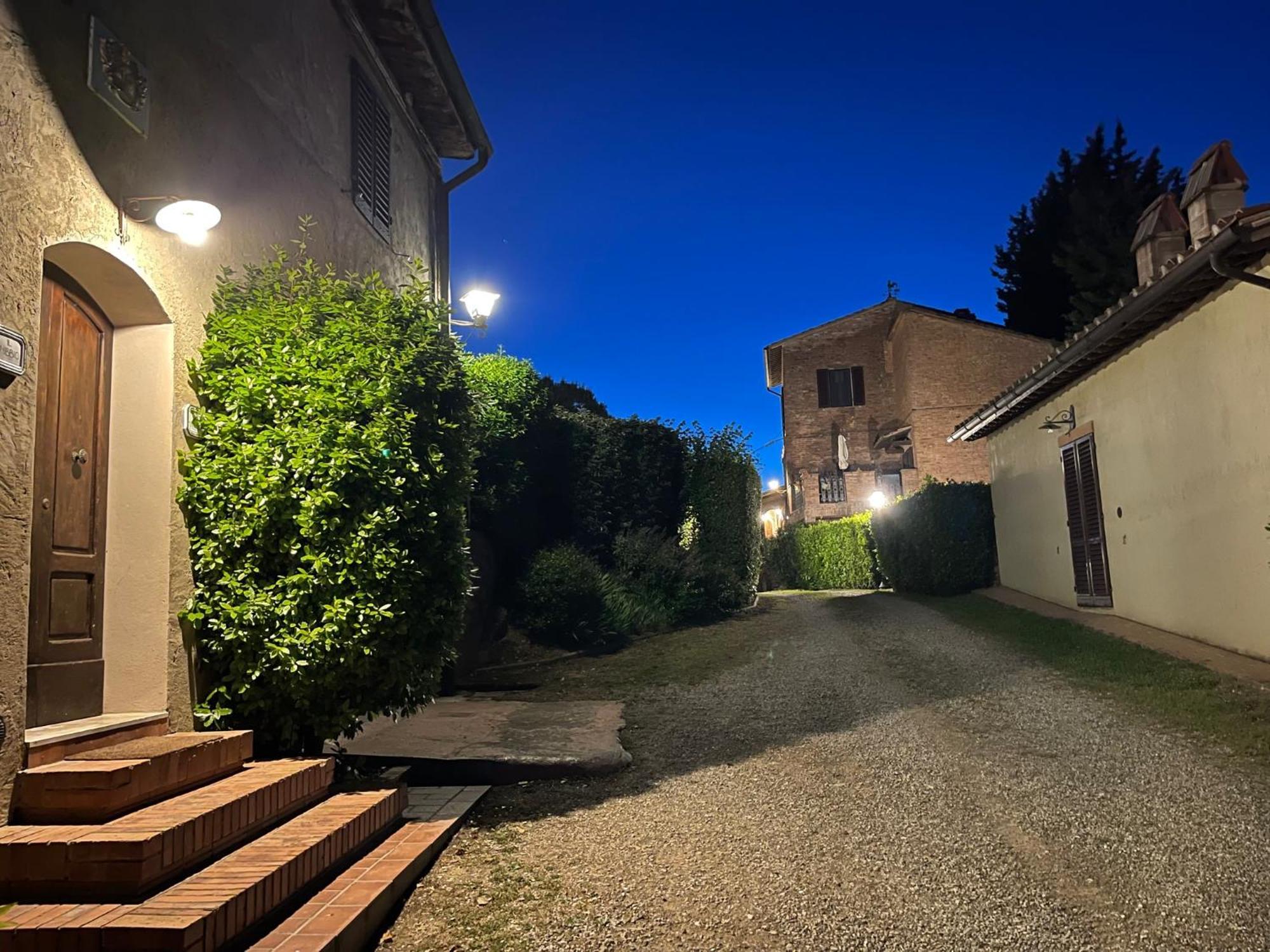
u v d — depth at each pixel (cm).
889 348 3102
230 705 470
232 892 303
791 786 536
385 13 845
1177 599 949
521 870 416
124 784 336
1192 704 661
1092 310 2750
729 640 1213
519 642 1170
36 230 368
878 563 2136
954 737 627
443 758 585
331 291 544
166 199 436
